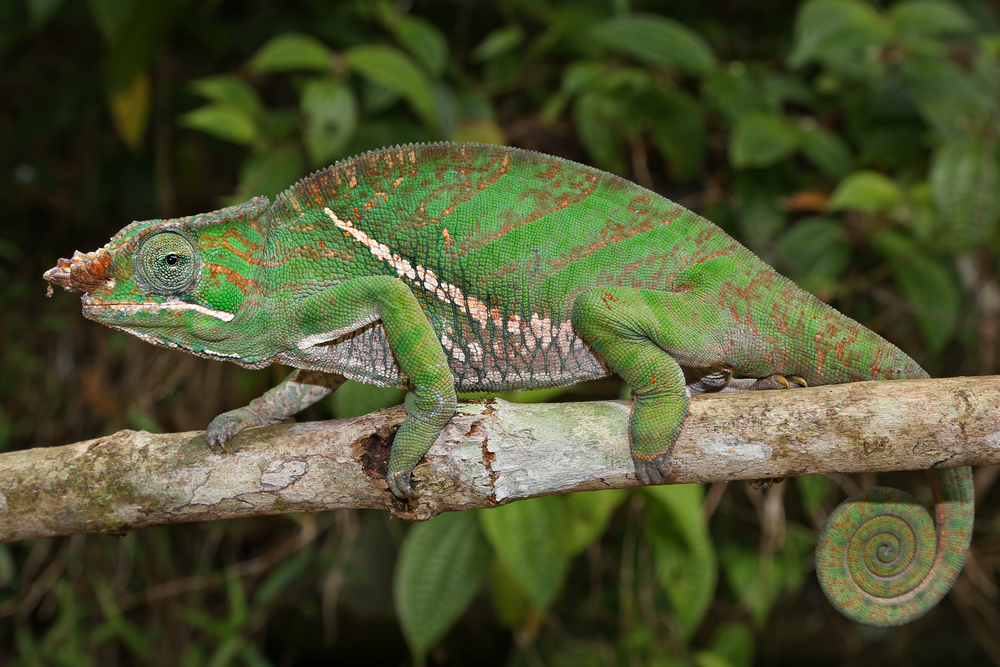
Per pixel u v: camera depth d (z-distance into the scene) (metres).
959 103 2.60
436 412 1.41
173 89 3.35
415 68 2.50
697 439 1.41
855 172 2.99
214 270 1.50
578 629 3.38
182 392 3.20
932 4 2.71
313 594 3.86
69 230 3.68
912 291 2.69
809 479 2.71
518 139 3.24
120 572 3.23
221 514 1.48
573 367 1.61
